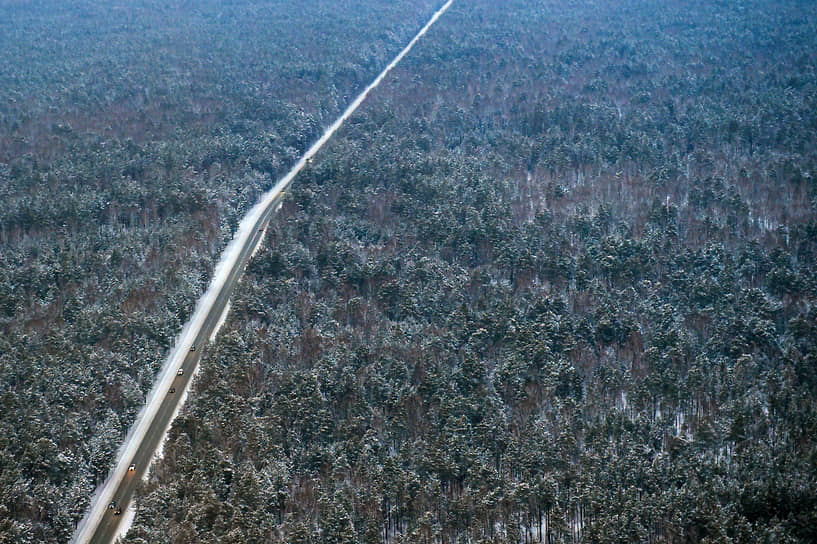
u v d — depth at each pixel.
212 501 179.38
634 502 182.50
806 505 185.00
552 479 188.50
